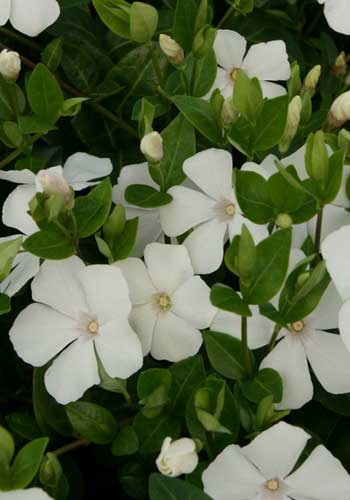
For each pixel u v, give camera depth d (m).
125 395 0.27
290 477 0.25
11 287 0.27
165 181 0.28
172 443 0.24
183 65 0.29
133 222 0.27
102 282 0.26
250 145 0.27
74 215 0.26
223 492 0.25
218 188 0.28
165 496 0.23
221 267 0.29
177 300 0.27
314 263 0.27
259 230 0.27
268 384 0.26
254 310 0.27
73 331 0.27
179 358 0.27
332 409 0.27
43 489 0.25
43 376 0.27
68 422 0.27
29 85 0.29
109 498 0.29
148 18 0.29
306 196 0.26
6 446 0.25
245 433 0.27
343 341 0.25
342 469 0.25
